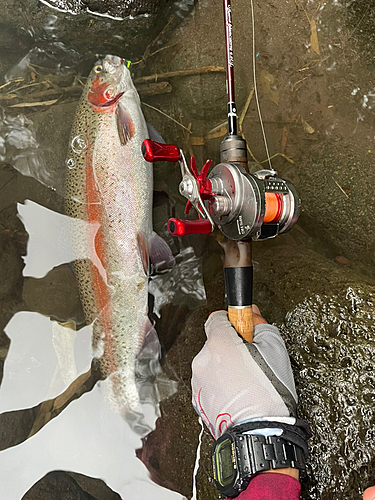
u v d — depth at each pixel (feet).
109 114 1.68
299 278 1.56
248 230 1.06
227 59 1.22
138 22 1.93
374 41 1.85
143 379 1.62
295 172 1.86
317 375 1.38
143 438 1.56
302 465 0.98
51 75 1.93
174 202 1.82
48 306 1.71
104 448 1.56
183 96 1.91
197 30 1.94
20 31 1.93
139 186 1.69
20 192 1.78
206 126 1.89
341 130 1.84
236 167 1.07
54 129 1.79
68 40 1.94
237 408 1.06
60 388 1.64
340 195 1.79
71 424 1.60
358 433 1.29
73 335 1.68
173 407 1.55
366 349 1.36
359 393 1.32
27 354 1.67
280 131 1.88
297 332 1.46
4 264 1.73
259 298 1.59
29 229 1.76
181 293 1.73
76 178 1.72
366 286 1.47
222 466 0.99
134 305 1.68
